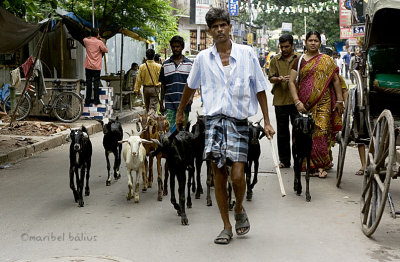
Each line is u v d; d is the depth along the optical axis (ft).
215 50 16.57
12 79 46.91
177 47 26.35
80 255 15.93
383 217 20.10
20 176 28.30
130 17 57.36
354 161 32.07
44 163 32.12
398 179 27.20
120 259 15.53
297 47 145.69
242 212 17.25
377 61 24.30
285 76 29.01
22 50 58.23
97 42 49.42
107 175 28.58
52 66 61.00
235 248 16.52
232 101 16.34
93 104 50.70
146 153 24.58
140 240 17.40
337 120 27.14
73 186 22.33
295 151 23.20
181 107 17.98
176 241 17.28
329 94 26.78
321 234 17.93
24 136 40.01
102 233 18.20
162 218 20.15
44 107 48.70
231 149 16.30
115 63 81.61
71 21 52.37
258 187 25.34
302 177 27.48
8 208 21.70
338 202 22.31
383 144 17.12
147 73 39.01
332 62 26.48
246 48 16.55
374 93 24.38
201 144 22.90
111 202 22.75
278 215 20.35
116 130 26.07
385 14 24.12
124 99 64.03
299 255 15.88
